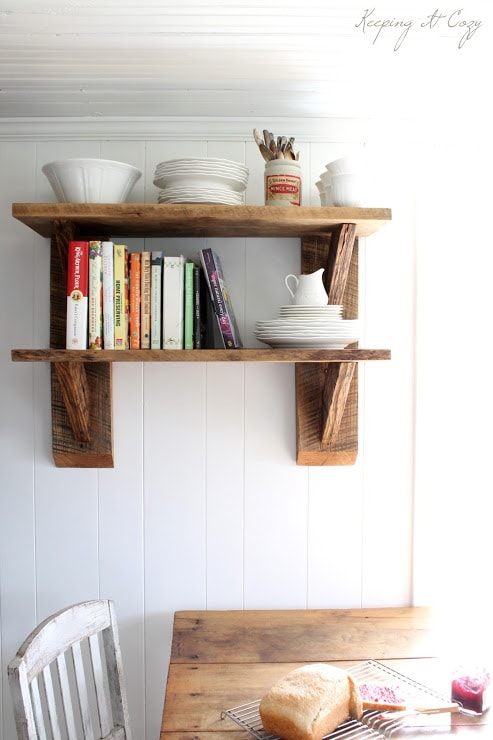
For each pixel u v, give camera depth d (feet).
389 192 6.27
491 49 4.98
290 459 6.29
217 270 5.51
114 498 6.24
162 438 6.24
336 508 6.32
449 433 6.28
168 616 6.28
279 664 5.16
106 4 4.32
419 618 6.06
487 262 6.23
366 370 6.33
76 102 5.92
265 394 6.28
